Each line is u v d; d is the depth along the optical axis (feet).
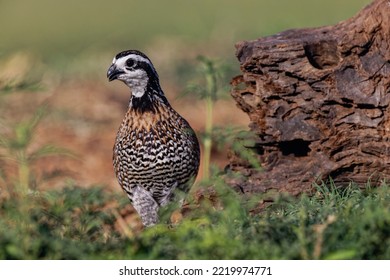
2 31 164.55
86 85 107.45
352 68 57.52
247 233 47.21
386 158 58.13
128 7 181.68
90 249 46.52
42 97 100.42
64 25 171.01
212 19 152.56
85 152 87.10
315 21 138.21
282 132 59.16
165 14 170.91
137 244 46.65
